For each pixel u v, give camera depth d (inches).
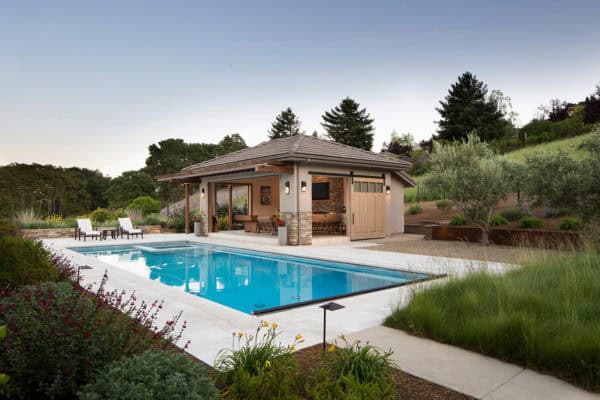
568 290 186.7
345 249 508.1
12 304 118.6
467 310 181.2
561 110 1449.3
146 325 156.6
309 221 574.2
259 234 688.4
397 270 366.0
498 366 143.7
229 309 226.7
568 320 157.9
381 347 162.9
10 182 1664.6
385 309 226.8
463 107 1625.2
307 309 229.6
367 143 2129.7
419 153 1334.9
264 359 129.1
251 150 755.4
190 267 446.3
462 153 606.5
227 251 563.2
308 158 541.0
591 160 418.9
